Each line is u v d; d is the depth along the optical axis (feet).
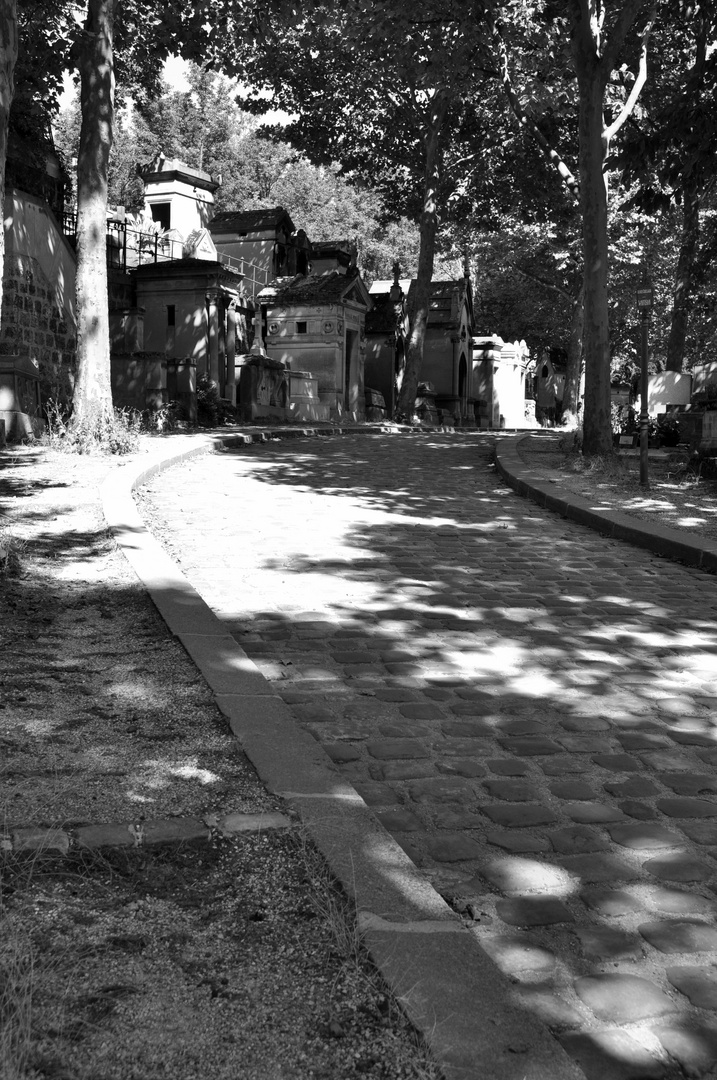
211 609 20.65
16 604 20.30
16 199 71.15
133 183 217.97
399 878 9.46
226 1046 7.11
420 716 16.14
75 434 53.11
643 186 58.39
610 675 19.01
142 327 100.22
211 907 8.97
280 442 76.02
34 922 8.54
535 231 141.90
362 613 22.99
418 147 123.13
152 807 10.97
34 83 73.92
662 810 12.78
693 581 28.53
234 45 77.05
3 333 69.51
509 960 9.05
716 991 8.66
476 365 187.32
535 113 77.30
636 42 65.62
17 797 11.10
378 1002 7.67
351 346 130.41
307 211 256.93
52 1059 6.81
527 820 12.29
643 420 46.52
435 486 50.08
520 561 30.76
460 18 65.31
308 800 11.19
